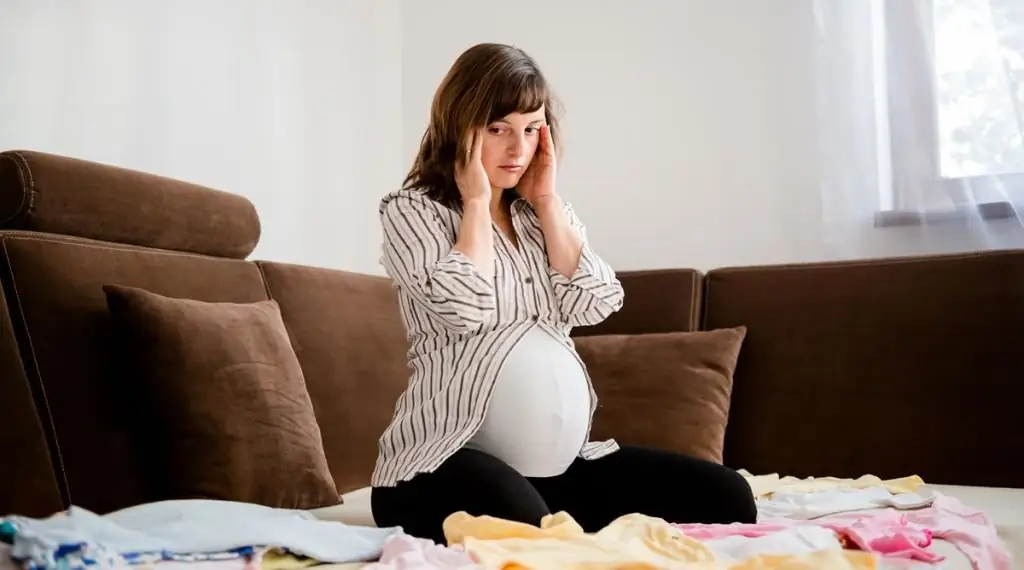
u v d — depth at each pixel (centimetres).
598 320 160
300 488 175
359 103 309
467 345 146
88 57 215
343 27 303
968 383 214
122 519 108
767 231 278
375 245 314
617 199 299
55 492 150
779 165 277
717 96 286
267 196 268
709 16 288
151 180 184
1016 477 204
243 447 166
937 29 252
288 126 277
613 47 302
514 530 112
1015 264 216
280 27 275
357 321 229
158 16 234
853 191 261
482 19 322
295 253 278
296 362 190
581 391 150
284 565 105
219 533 105
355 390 220
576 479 153
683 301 253
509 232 164
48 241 162
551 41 311
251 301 202
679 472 148
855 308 231
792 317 238
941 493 185
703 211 287
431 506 133
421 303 146
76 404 158
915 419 217
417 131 330
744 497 146
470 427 139
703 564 105
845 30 263
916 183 252
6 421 146
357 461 214
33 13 204
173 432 161
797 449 227
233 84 256
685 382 230
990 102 245
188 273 188
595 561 100
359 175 308
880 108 260
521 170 157
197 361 165
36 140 203
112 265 171
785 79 277
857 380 225
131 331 162
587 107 304
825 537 124
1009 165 243
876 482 188
